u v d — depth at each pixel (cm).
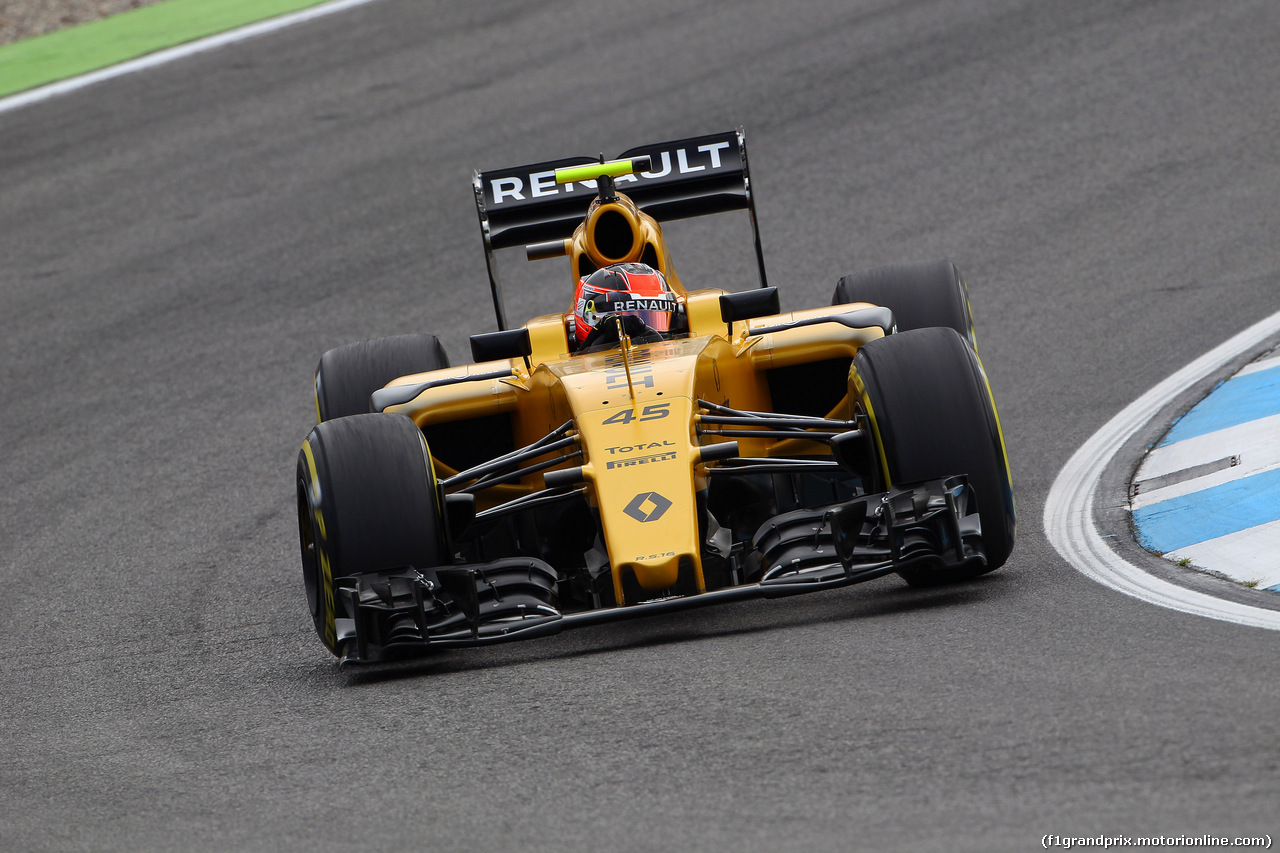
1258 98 5041
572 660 1780
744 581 1933
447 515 1906
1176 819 1071
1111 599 1730
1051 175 4712
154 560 2752
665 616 1969
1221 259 3759
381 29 7562
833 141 5312
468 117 6128
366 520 1809
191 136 6394
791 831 1150
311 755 1533
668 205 2791
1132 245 4009
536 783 1343
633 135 5591
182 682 1981
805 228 4612
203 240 5250
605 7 7412
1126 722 1279
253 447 3466
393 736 1556
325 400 2536
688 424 1908
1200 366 2939
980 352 3412
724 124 5609
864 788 1218
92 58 7631
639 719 1484
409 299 4472
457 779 1386
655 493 1812
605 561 1950
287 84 6906
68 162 6275
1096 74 5531
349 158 5875
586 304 2345
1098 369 3102
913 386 1855
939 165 4950
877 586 1984
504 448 2336
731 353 2194
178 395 3944
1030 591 1808
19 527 3120
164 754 1622
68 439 3722
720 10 7038
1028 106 5344
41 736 1786
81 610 2489
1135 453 2455
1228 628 1550
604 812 1247
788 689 1508
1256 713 1255
